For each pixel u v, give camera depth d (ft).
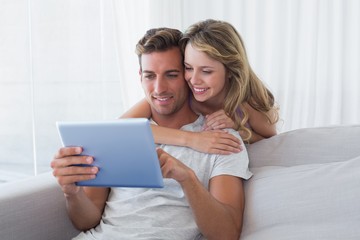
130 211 3.85
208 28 4.10
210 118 4.29
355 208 3.38
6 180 8.20
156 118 4.47
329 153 4.10
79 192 3.74
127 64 7.81
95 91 8.30
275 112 4.97
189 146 4.00
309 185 3.64
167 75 4.08
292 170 3.91
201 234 3.82
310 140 4.26
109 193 4.23
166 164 3.34
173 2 8.38
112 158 3.09
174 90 4.10
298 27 7.98
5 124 8.03
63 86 7.96
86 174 3.19
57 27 7.79
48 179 4.17
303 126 8.18
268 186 3.83
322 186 3.59
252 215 3.72
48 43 7.72
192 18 8.64
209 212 3.47
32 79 7.56
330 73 8.01
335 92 7.96
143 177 3.08
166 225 3.71
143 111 4.51
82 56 8.10
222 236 3.56
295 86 8.15
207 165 3.96
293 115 8.21
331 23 7.89
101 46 8.25
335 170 3.68
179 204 3.80
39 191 3.90
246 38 8.29
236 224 3.64
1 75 7.88
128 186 3.17
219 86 4.14
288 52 8.10
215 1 8.46
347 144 4.08
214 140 3.95
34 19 7.54
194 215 3.51
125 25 7.75
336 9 7.80
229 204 3.70
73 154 3.17
